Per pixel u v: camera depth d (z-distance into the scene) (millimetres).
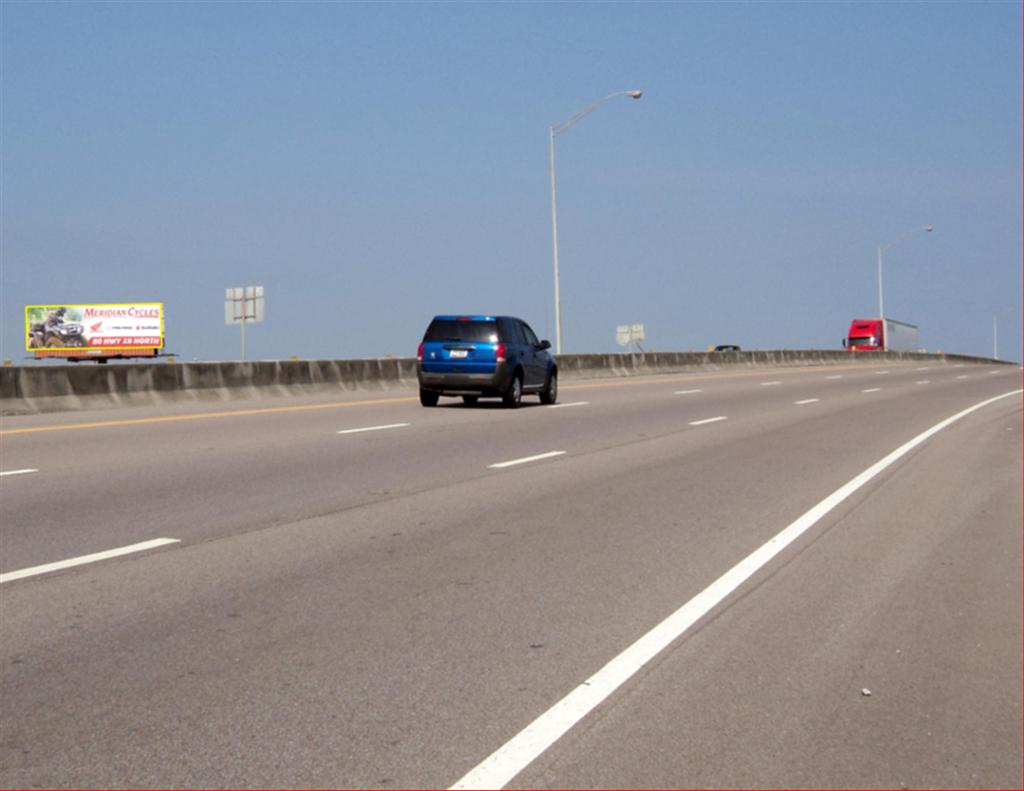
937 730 5820
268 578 8688
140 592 8156
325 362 34000
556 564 9438
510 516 11734
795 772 5188
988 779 5207
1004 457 18156
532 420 23750
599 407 28422
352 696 6016
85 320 75750
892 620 7992
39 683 6137
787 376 52469
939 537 11227
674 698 6133
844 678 6621
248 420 22359
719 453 18156
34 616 7453
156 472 14383
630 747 5402
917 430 22891
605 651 6953
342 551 9766
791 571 9477
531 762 5176
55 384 25016
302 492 13008
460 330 26922
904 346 100750
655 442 19781
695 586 8773
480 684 6266
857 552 10375
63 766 5043
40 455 15930
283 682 6223
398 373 37688
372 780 4941
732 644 7227
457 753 5262
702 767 5195
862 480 15133
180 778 4934
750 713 5941
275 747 5293
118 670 6371
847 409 29016
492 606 7984
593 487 14008
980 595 8820
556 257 48938
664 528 11258
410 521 11312
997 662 7066
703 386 40719
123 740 5348
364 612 7734
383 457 16547
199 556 9438
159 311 75500
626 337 64188
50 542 9914
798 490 14102
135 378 27047
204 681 6211
